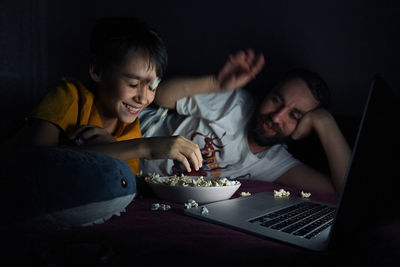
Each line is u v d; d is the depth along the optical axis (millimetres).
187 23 1682
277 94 1262
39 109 745
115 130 971
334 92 1470
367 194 431
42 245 342
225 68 1134
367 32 1389
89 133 725
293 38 1512
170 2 1696
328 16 1446
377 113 412
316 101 1242
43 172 358
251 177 1272
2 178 342
